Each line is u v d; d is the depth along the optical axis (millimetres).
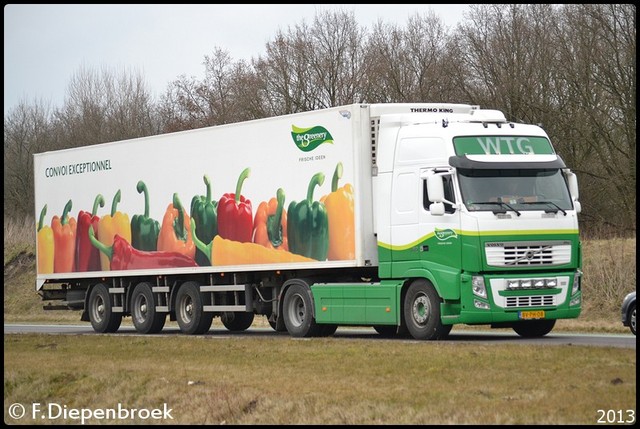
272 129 29062
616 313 36062
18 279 60750
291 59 61344
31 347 27500
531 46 51906
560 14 52250
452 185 24688
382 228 26141
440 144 25125
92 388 19078
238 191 30172
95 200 35938
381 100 58906
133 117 76500
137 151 34156
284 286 29031
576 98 50188
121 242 34781
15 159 76688
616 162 48281
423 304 25344
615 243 41875
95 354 24797
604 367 17375
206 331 32625
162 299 33969
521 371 17484
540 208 24953
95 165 35938
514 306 24484
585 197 48781
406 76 58375
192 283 32438
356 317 26797
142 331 34281
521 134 25594
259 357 21969
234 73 65812
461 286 24375
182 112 68125
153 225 33469
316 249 27547
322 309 27703
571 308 25109
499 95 52281
